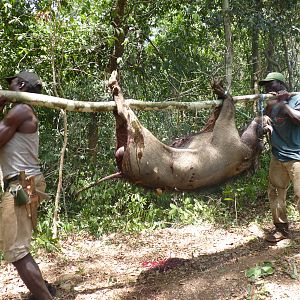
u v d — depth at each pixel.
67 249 5.63
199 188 4.18
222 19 7.53
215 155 4.12
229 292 3.78
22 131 3.53
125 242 5.84
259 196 7.49
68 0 7.34
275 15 7.82
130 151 3.72
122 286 4.25
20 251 3.49
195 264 4.67
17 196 3.45
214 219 6.55
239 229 6.01
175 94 7.84
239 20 7.60
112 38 7.28
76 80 7.82
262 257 4.43
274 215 5.09
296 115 4.46
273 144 4.84
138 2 8.16
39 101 3.52
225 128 4.21
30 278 3.51
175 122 7.52
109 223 6.55
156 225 6.48
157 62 8.64
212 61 8.74
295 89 9.48
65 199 7.73
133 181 3.89
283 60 9.35
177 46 8.51
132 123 3.74
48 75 7.52
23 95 3.49
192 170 4.00
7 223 3.48
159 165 3.86
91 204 7.13
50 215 6.61
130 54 8.48
